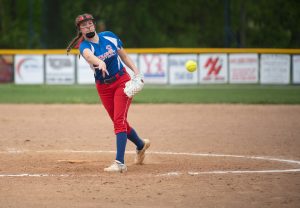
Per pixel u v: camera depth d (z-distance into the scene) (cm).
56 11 9088
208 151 2584
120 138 2077
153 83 6331
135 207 1578
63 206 1588
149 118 3869
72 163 2278
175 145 2764
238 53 6316
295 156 2439
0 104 4853
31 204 1611
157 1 10375
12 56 6556
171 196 1698
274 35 9100
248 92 5816
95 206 1588
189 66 2689
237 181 1903
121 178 1958
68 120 3791
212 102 4900
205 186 1827
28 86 6638
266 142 2845
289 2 9019
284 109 4400
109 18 10119
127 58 2103
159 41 10062
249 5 9494
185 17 10481
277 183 1872
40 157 2427
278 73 6341
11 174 2042
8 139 2978
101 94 2116
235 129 3325
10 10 10731
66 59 6431
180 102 4912
